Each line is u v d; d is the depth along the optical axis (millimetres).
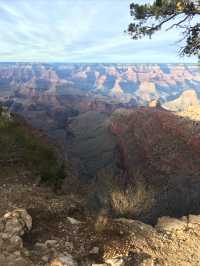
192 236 6520
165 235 6406
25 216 5781
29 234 5559
